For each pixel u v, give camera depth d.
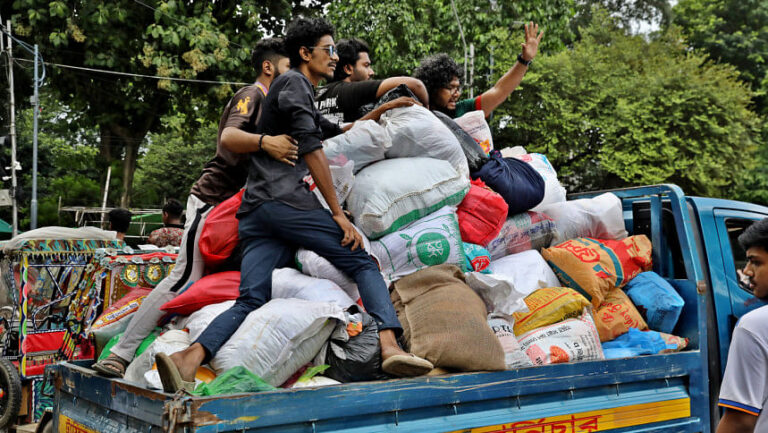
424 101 4.01
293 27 3.41
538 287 3.61
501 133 20.23
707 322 4.00
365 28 16.73
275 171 3.12
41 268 6.55
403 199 3.34
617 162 19.44
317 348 2.85
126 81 18.12
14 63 17.52
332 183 3.11
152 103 19.02
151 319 3.29
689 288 3.82
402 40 17.06
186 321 3.22
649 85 19.92
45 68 17.23
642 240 3.99
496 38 17.50
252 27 17.45
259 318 2.78
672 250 4.05
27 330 6.06
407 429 2.71
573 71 19.67
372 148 3.43
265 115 3.20
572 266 3.72
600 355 3.43
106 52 16.94
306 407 2.47
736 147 20.77
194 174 32.12
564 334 3.38
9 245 6.06
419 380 2.74
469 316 2.99
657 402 3.50
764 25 30.14
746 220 4.35
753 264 2.42
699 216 4.13
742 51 29.45
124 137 19.50
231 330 2.79
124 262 4.38
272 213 3.07
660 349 3.62
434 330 2.95
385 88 3.92
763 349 2.25
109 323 3.70
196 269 3.41
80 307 4.86
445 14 17.34
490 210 3.60
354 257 3.11
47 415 3.78
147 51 16.12
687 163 19.66
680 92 19.69
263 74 3.94
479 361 2.91
